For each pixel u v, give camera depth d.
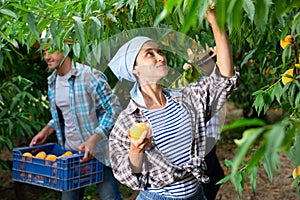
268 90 2.10
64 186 3.00
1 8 1.83
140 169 2.06
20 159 3.22
